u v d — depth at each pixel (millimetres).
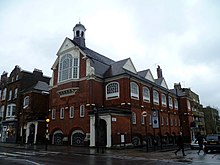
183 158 15414
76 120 28828
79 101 29250
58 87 32000
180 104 48781
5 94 44750
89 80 28828
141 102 31812
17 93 40375
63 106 31312
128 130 26578
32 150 22891
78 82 30125
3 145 30594
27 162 12906
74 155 17734
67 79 31078
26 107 37500
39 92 38438
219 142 20047
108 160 14203
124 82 28766
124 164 12211
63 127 30406
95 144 25219
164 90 41000
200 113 57250
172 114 43750
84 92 28984
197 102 57812
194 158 15391
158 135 35281
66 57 32469
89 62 29875
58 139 31234
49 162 12930
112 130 24234
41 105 38188
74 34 36250
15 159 14609
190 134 46281
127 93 28516
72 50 32000
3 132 40938
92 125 25750
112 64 34469
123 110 26453
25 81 40938
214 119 73500
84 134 27281
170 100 44562
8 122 40031
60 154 18516
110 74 30922
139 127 30062
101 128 26016
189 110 49312
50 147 26016
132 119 29000
